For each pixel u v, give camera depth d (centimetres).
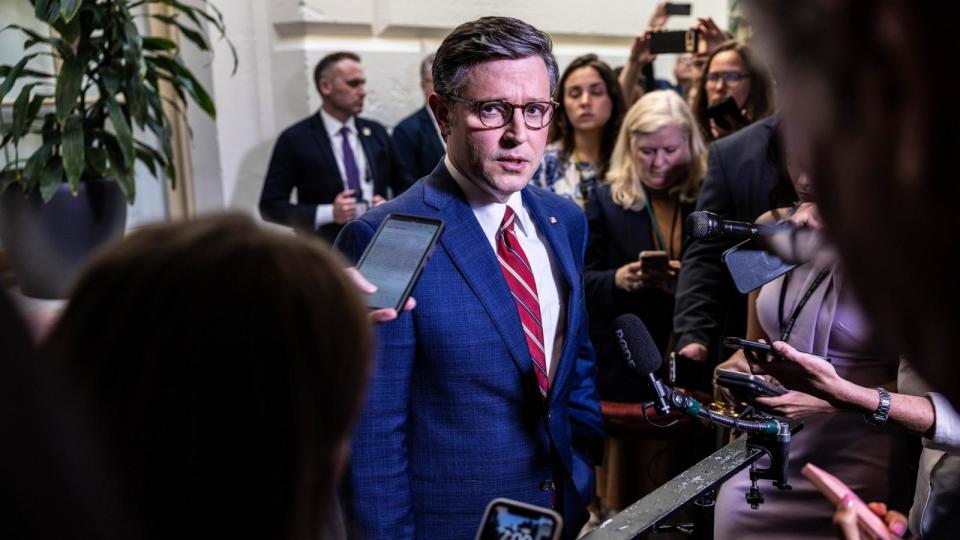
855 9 24
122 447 49
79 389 47
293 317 52
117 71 296
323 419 53
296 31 387
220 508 51
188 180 392
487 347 144
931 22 23
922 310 24
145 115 299
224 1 381
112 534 29
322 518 56
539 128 145
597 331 254
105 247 56
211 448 50
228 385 50
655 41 358
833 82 25
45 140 294
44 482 27
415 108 424
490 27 143
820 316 156
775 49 27
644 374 130
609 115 305
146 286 52
